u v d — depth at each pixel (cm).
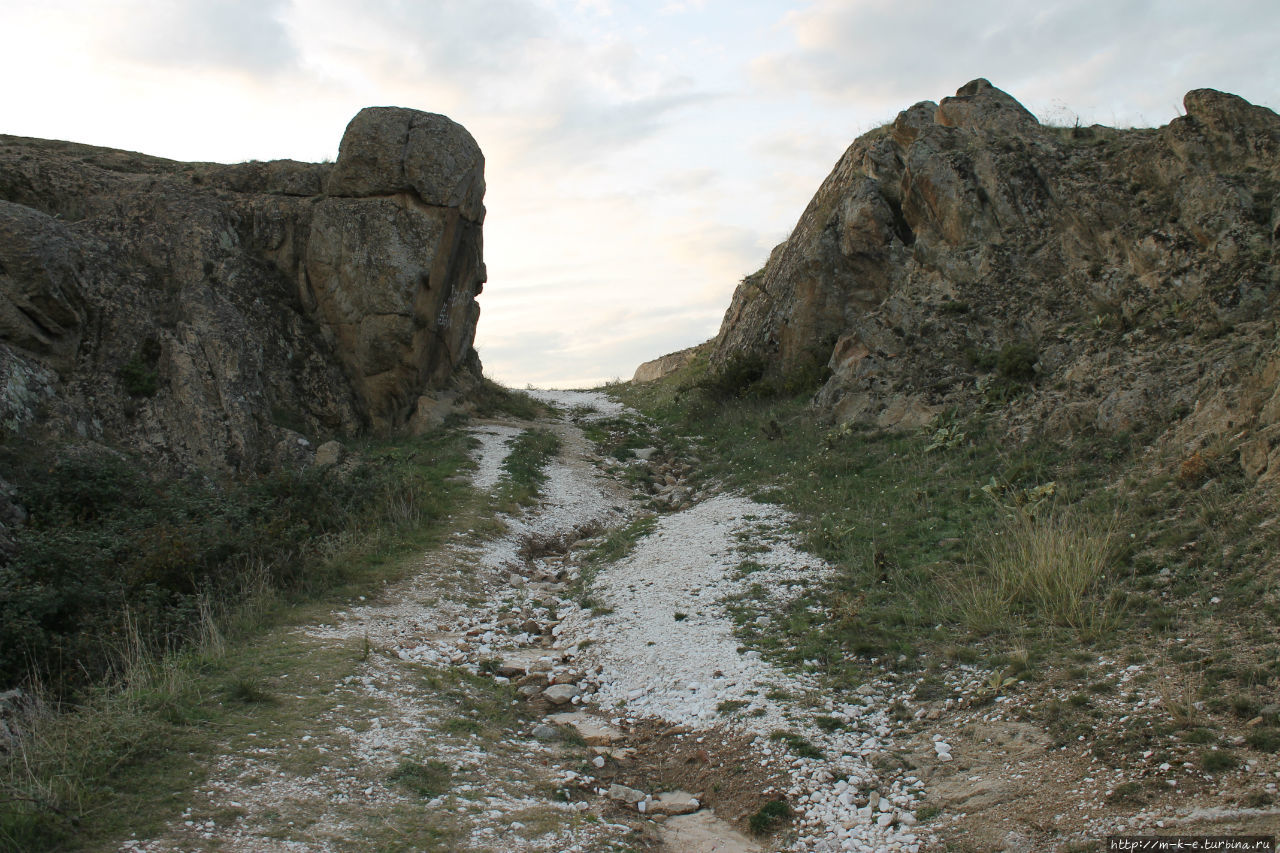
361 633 852
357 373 1850
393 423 1877
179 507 1123
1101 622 720
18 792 470
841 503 1227
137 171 1948
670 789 604
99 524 1049
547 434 1934
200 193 1828
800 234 2364
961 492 1150
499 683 775
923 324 1591
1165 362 1161
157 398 1438
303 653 766
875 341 1656
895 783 573
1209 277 1245
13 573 792
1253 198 1278
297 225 1905
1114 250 1431
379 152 1855
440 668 791
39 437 1227
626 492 1606
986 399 1379
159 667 707
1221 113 1373
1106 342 1285
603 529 1378
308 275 1873
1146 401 1119
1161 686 604
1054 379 1316
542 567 1195
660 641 855
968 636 765
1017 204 1582
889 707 679
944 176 1669
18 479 1098
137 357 1469
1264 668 584
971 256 1605
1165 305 1276
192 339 1516
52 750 524
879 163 2030
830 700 697
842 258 1989
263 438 1498
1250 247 1229
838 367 1752
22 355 1331
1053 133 1733
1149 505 896
